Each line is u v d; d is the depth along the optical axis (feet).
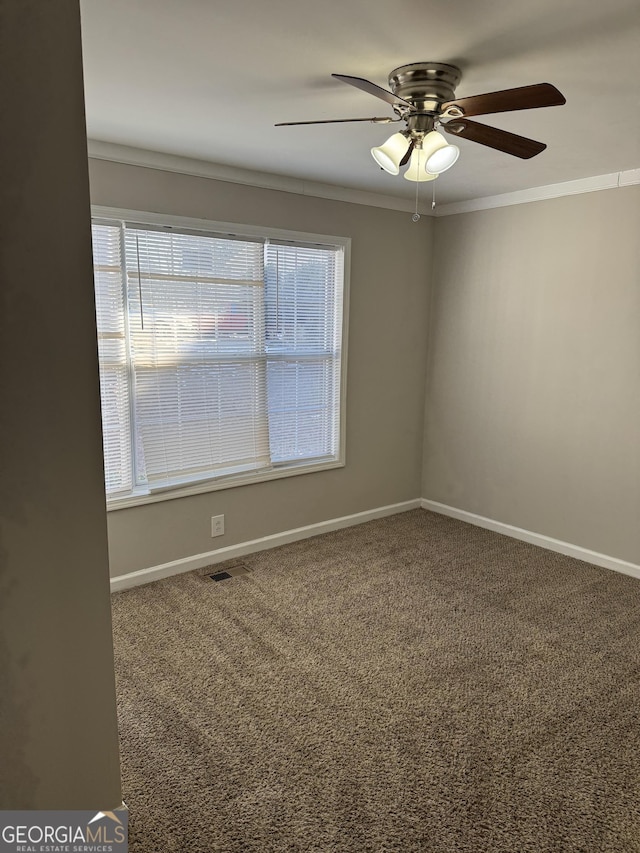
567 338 12.30
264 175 11.41
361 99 7.46
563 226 12.09
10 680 4.59
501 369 13.62
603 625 9.83
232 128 8.66
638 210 10.94
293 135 8.91
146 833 5.76
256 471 12.59
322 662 8.70
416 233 14.33
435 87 6.55
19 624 4.55
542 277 12.59
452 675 8.41
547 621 9.95
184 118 8.24
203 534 11.93
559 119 8.02
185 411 11.37
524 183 12.00
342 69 6.57
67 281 4.37
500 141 6.98
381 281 13.87
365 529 14.29
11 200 4.03
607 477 11.98
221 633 9.48
